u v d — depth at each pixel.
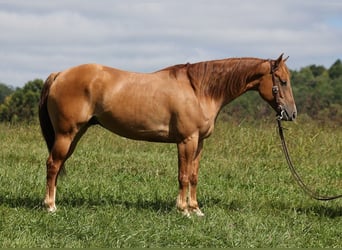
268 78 10.65
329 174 16.05
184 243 8.94
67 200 11.32
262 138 19.25
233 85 10.62
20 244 8.39
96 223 9.51
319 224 10.53
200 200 12.15
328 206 12.06
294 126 20.47
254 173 15.55
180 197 10.56
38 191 11.84
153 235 9.09
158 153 18.31
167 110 10.31
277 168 16.38
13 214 9.77
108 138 19.78
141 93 10.30
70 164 15.50
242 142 19.17
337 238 9.85
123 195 12.09
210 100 10.59
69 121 10.21
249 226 9.84
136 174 14.68
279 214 11.30
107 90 10.22
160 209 10.77
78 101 10.18
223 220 10.16
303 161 17.47
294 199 12.60
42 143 19.50
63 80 10.23
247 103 31.66
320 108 24.17
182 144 10.42
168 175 14.71
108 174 14.46
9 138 19.92
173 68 10.66
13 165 14.95
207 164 16.36
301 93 52.94
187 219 10.11
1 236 8.67
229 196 12.56
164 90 10.33
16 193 11.57
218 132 20.31
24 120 23.30
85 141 19.52
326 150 18.81
